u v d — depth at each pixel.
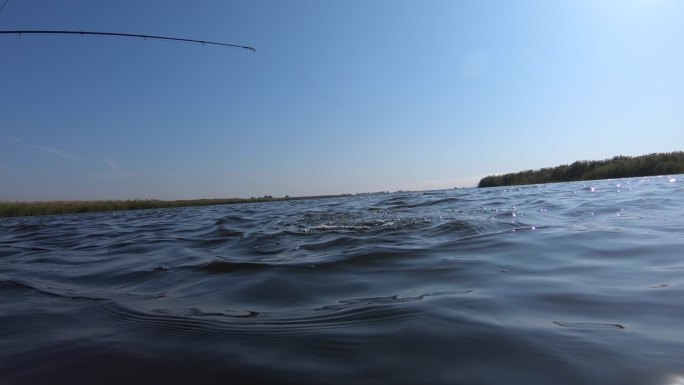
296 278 4.70
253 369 2.52
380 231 8.01
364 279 4.56
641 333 2.79
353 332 3.02
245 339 2.99
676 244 5.62
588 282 4.08
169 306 3.94
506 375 2.32
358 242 6.88
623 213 9.42
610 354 2.50
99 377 2.54
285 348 2.80
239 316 3.52
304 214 14.02
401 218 10.04
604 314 3.18
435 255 5.58
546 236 6.70
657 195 13.50
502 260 5.18
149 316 3.65
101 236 11.14
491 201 15.53
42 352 2.96
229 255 6.52
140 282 5.13
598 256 5.21
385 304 3.61
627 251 5.39
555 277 4.32
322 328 3.13
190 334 3.15
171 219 17.08
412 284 4.28
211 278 4.99
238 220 13.39
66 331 3.39
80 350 2.95
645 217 8.55
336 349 2.74
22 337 3.30
